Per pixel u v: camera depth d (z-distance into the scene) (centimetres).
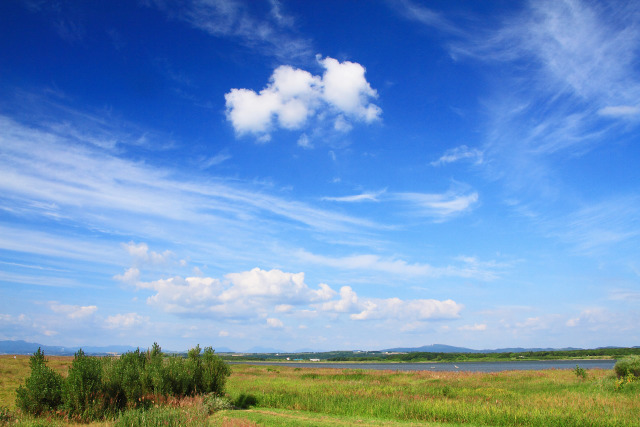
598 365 11119
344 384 3909
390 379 4700
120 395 2244
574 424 1748
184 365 2709
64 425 1800
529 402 2334
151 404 2234
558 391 2919
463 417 2005
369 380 4634
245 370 7350
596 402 2216
